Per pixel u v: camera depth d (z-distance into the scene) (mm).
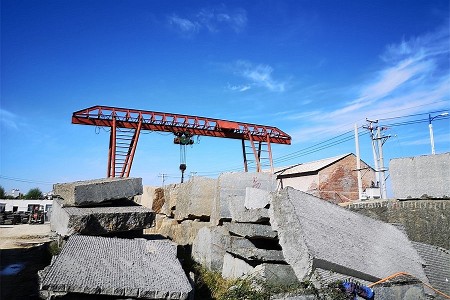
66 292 3684
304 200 4992
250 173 7586
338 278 3982
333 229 4750
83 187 6141
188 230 8727
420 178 6801
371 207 7406
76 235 5035
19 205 44969
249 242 5816
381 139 18484
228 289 5137
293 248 4426
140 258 4656
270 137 21406
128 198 7000
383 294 4031
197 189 8539
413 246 5492
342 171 23891
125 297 3850
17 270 7742
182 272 4496
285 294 3973
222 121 20062
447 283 4988
